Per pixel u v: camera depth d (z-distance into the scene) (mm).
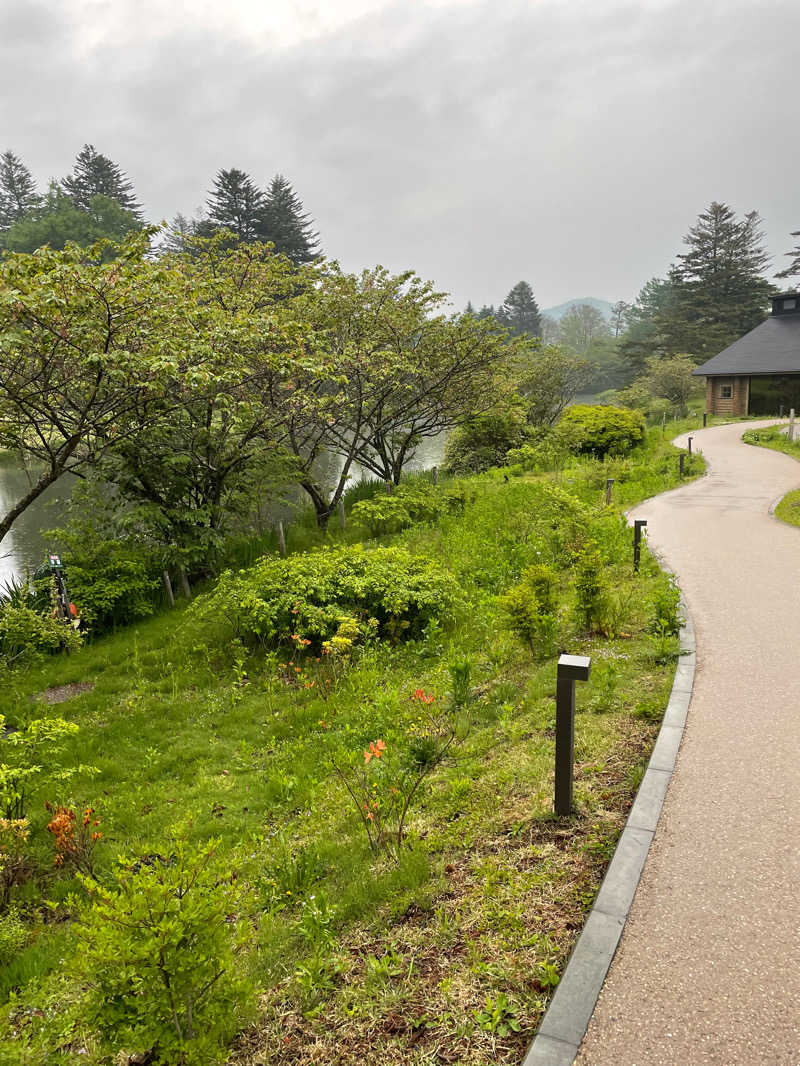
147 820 5191
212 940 2562
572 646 6969
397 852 4062
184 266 12023
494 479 19219
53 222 56094
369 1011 2902
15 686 8570
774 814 3857
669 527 12211
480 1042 2672
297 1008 3027
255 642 8992
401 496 15586
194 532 12023
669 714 5141
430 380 17984
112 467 11547
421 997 2939
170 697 7805
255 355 11961
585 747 4922
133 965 2428
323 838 4547
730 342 57750
